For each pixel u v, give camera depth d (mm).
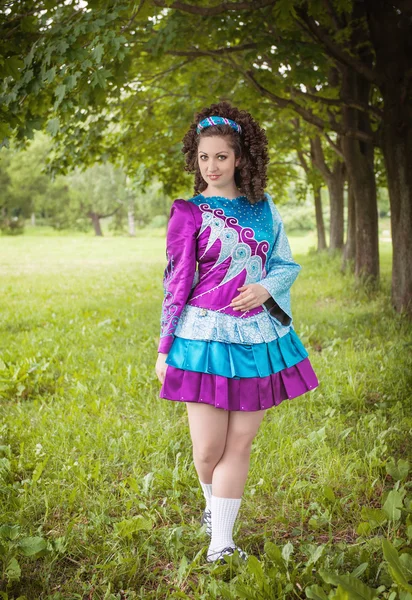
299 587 2219
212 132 2463
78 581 2369
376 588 2260
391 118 7398
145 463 3367
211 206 2479
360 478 3129
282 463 3252
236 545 2590
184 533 2693
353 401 4246
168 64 9352
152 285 12641
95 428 3807
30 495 2994
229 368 2363
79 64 5117
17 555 2484
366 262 9617
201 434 2443
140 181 12836
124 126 11109
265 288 2441
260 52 6727
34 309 9156
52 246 30859
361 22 7594
